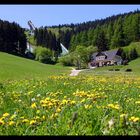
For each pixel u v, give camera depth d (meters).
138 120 7.18
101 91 14.81
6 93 14.52
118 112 8.62
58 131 6.96
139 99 11.70
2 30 192.62
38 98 12.22
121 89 16.39
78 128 7.02
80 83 20.38
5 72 68.88
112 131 6.85
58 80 23.36
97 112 8.30
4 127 7.46
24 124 7.55
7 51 193.50
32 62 132.75
